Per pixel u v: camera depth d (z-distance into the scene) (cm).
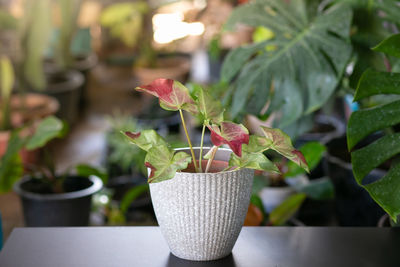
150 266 100
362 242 108
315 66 148
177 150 106
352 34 152
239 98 151
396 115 110
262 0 164
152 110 304
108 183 234
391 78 109
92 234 109
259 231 111
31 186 200
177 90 94
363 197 171
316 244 107
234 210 98
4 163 186
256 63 154
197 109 96
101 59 506
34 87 314
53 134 184
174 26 437
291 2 160
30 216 190
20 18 286
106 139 270
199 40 519
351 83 150
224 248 101
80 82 363
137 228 111
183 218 98
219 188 96
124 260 101
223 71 158
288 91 149
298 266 101
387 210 104
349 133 110
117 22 420
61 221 189
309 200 199
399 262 102
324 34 150
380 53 149
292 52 151
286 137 95
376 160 108
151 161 95
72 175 204
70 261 101
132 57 485
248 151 95
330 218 203
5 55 343
